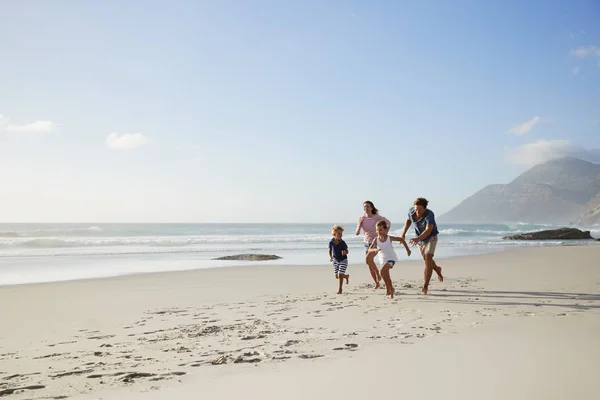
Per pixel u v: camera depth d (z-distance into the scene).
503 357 3.62
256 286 9.67
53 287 9.52
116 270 13.48
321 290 8.95
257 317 6.04
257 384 3.08
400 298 7.60
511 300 7.22
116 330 5.43
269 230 65.38
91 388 3.15
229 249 23.84
